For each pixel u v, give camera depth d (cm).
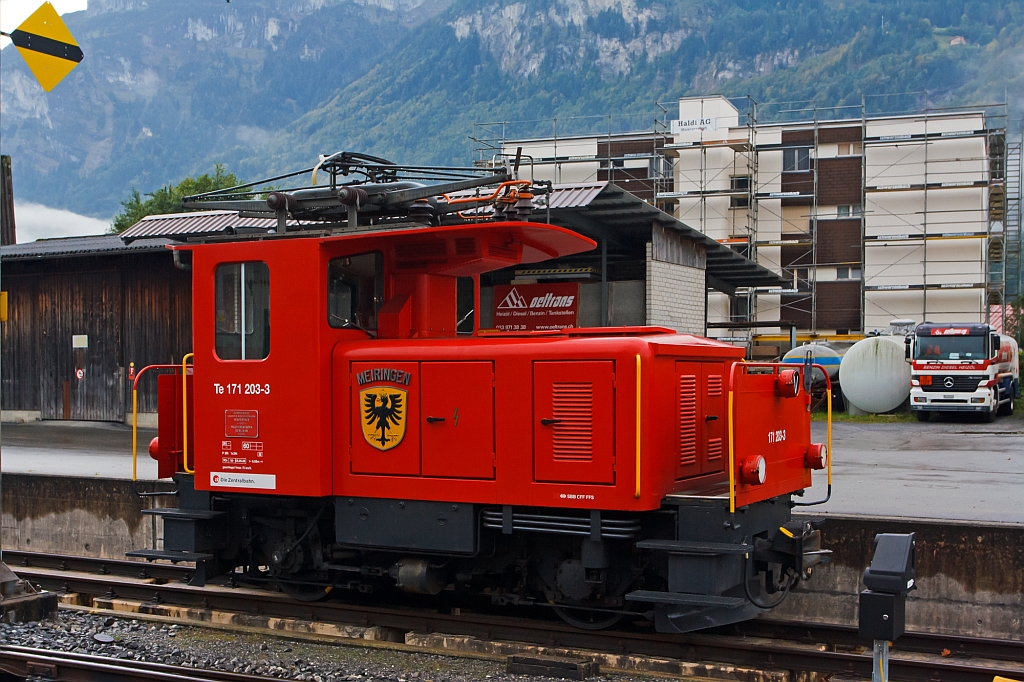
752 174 4203
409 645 709
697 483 675
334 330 711
